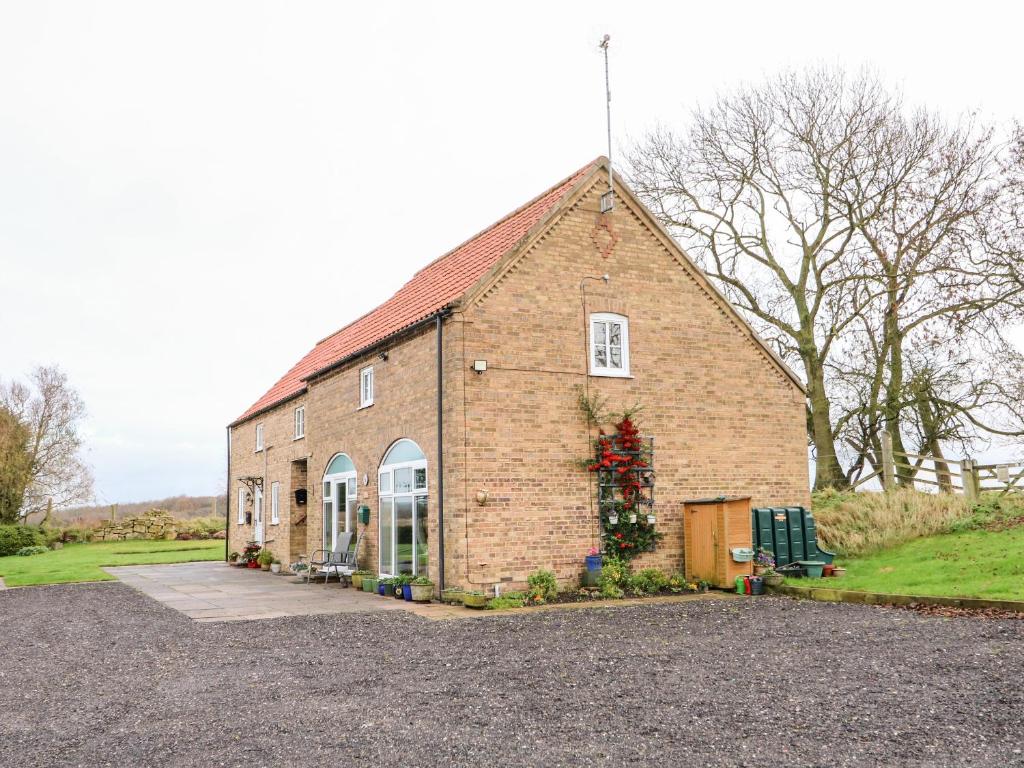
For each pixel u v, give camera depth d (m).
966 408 25.69
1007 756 6.19
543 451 16.59
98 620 14.51
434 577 16.34
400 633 12.29
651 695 8.12
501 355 16.41
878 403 26.67
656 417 17.95
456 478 15.72
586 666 9.55
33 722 7.70
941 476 26.38
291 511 26.02
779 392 19.58
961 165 25.59
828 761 6.14
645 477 17.56
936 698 7.79
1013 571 14.34
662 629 12.12
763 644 10.72
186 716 7.76
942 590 13.94
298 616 14.39
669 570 17.69
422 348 17.39
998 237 24.61
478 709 7.73
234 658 10.62
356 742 6.81
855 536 19.27
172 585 20.73
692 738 6.73
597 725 7.14
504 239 18.61
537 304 16.91
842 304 26.95
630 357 17.83
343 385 21.77
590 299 17.55
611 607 14.73
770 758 6.23
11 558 32.75
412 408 17.69
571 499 16.73
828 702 7.73
